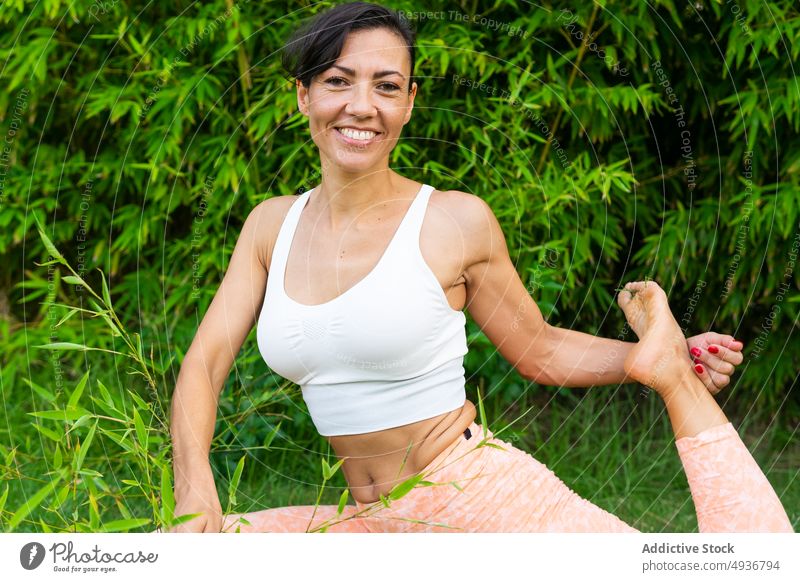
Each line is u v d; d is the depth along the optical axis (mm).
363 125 1478
